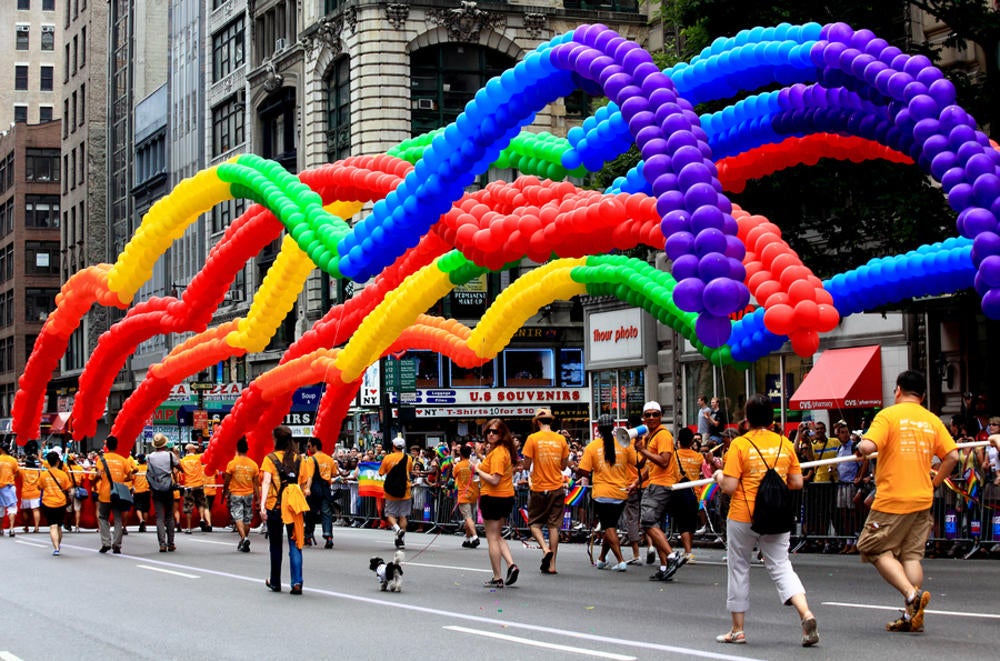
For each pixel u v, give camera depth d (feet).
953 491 57.98
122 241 229.45
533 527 53.57
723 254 36.58
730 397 105.50
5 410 289.94
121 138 230.89
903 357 86.12
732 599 32.78
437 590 47.24
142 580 52.24
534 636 34.63
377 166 56.59
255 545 74.95
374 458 97.76
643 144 39.83
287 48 163.12
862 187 64.49
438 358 147.74
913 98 39.60
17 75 356.38
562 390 150.51
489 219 48.21
